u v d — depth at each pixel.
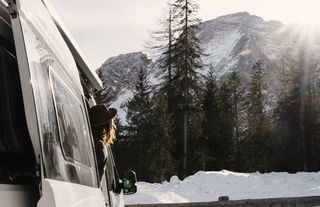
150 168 45.41
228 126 53.50
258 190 18.42
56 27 2.78
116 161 48.38
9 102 2.11
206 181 19.88
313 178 24.34
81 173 2.65
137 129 47.97
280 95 63.91
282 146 55.94
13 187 1.76
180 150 46.97
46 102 2.05
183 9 44.25
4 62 2.13
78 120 2.87
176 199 16.12
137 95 50.16
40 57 2.08
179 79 44.00
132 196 15.02
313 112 55.03
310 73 56.50
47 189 1.79
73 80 2.89
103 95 51.78
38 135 1.82
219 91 62.97
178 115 46.09
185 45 44.00
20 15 1.89
